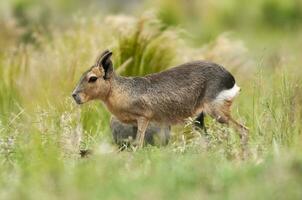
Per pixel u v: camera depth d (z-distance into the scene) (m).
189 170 12.37
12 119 18.02
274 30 48.00
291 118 16.70
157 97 17.22
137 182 11.84
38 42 27.34
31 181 12.18
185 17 41.72
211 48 24.73
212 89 17.19
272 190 10.98
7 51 24.25
